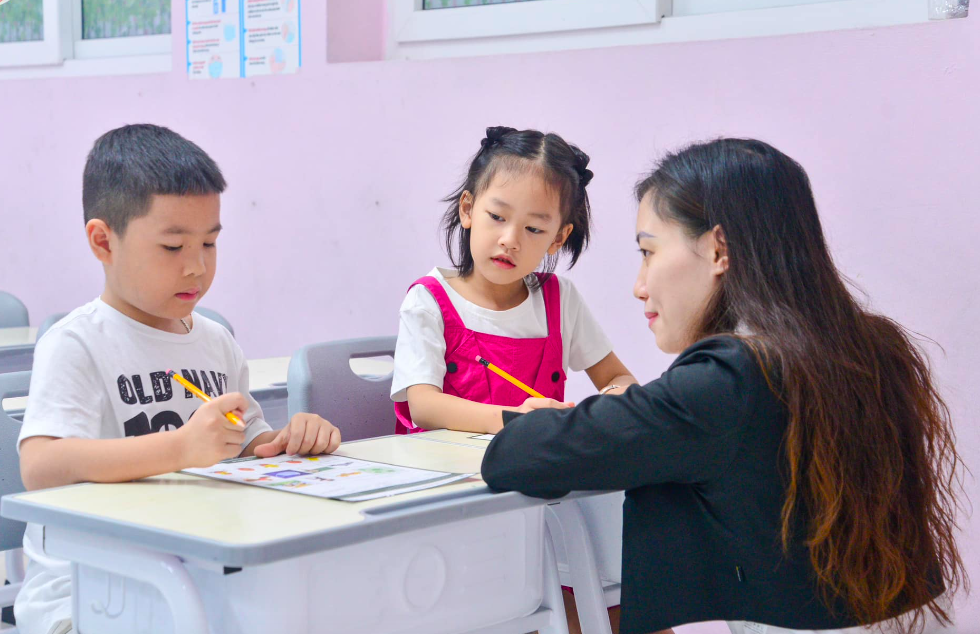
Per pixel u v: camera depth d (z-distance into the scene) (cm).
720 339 87
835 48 178
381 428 156
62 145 299
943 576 97
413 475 91
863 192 177
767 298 89
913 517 91
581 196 154
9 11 318
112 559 77
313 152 249
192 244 111
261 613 75
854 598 85
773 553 87
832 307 91
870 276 177
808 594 86
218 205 115
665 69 197
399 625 86
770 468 86
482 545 94
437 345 143
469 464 100
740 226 92
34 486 94
